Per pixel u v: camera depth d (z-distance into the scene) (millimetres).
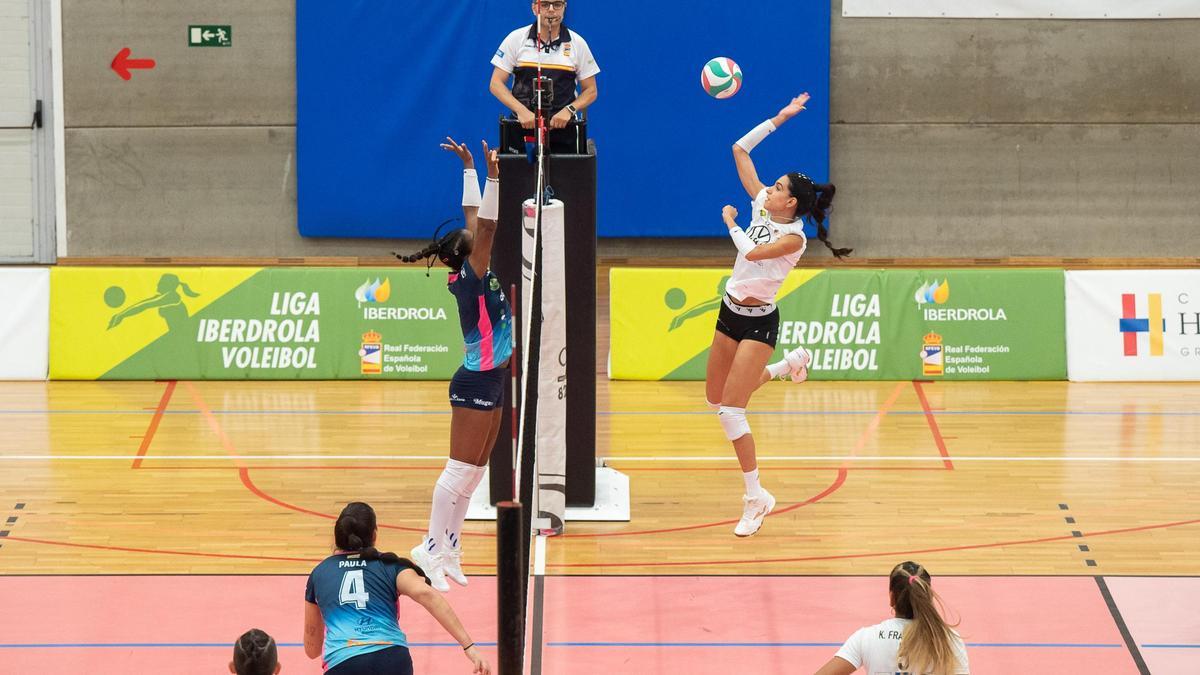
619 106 16422
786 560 9195
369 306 13805
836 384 13789
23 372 13680
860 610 8359
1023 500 10367
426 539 8367
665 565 9109
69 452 11391
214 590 8594
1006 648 7793
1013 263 17016
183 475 10859
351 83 16422
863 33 16578
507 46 10164
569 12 16188
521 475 6195
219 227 16875
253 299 13781
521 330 9539
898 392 13492
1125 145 16797
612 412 12789
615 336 13867
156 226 16844
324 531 9664
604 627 8125
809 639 7957
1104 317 13859
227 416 12508
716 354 9242
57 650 7699
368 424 12312
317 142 16547
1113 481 10789
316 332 13812
